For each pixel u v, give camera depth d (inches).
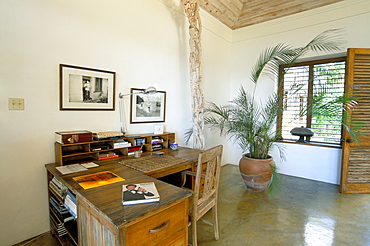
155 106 112.7
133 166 73.9
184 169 83.1
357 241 74.0
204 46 144.6
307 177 142.9
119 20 92.8
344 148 116.9
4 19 63.2
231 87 175.6
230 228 82.4
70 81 78.6
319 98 107.6
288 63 122.4
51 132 75.3
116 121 95.1
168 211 46.4
